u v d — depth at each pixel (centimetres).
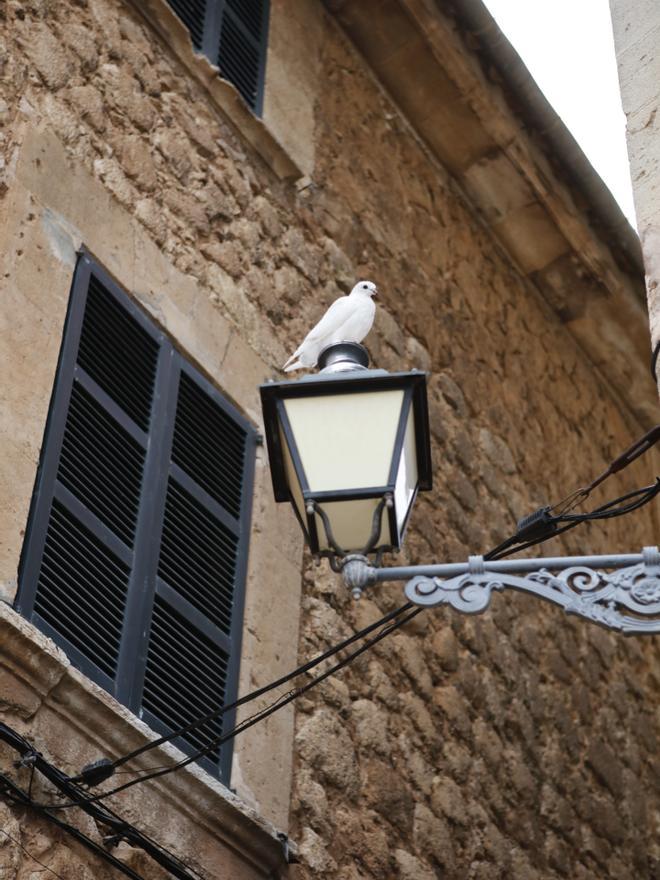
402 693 773
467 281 1032
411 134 1052
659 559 434
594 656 988
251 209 825
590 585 433
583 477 1074
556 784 877
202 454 698
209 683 638
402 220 984
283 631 697
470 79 1027
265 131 859
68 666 547
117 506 633
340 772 695
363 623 762
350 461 459
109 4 778
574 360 1135
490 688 852
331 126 952
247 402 745
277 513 732
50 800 531
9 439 586
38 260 643
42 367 619
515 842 815
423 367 933
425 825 740
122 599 611
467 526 901
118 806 555
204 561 670
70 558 594
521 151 1057
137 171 741
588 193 1086
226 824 595
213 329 743
